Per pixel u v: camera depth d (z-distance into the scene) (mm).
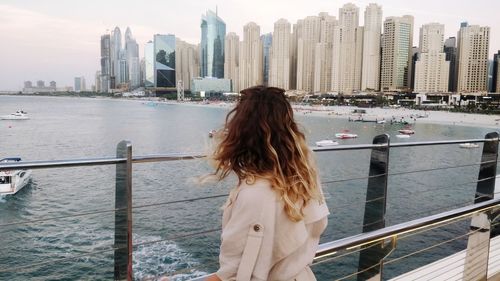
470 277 3344
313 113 170500
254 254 1102
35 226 19719
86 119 119750
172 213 19312
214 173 1271
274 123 1194
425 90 195500
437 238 19422
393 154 51062
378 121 135875
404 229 2486
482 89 187250
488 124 130750
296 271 1175
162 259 15133
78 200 24047
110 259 15906
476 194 3994
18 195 25328
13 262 15648
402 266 16891
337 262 15586
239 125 1219
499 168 24500
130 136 70500
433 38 191000
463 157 48156
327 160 35812
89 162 1719
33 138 67062
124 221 1867
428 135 95125
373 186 2840
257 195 1119
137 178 26375
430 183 31938
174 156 1877
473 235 3338
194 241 16469
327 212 1268
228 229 1137
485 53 184875
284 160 1173
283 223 1142
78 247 17094
